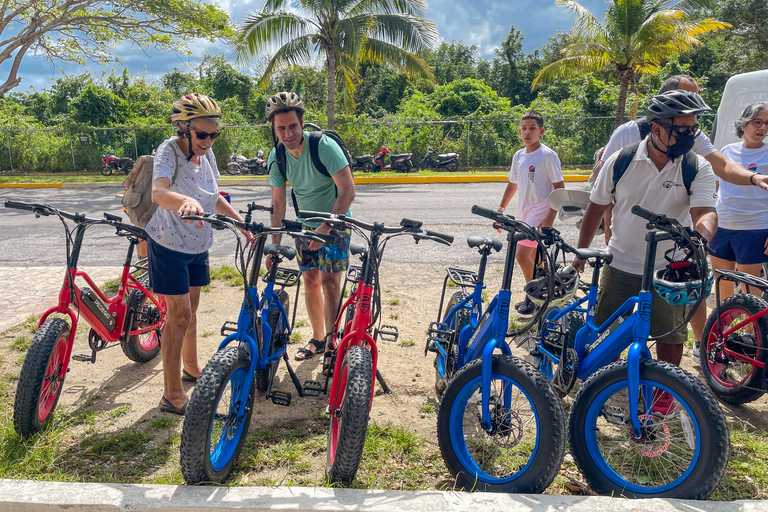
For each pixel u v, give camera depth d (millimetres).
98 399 3871
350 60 19562
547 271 3141
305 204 4301
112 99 32469
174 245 3451
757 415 3684
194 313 3994
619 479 2711
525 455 3133
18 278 6852
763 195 4582
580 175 19016
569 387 3309
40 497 2523
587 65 19719
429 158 22047
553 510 2438
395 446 3205
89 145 24203
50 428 3342
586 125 23156
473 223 10414
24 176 22641
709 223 2986
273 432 3410
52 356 3357
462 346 3637
